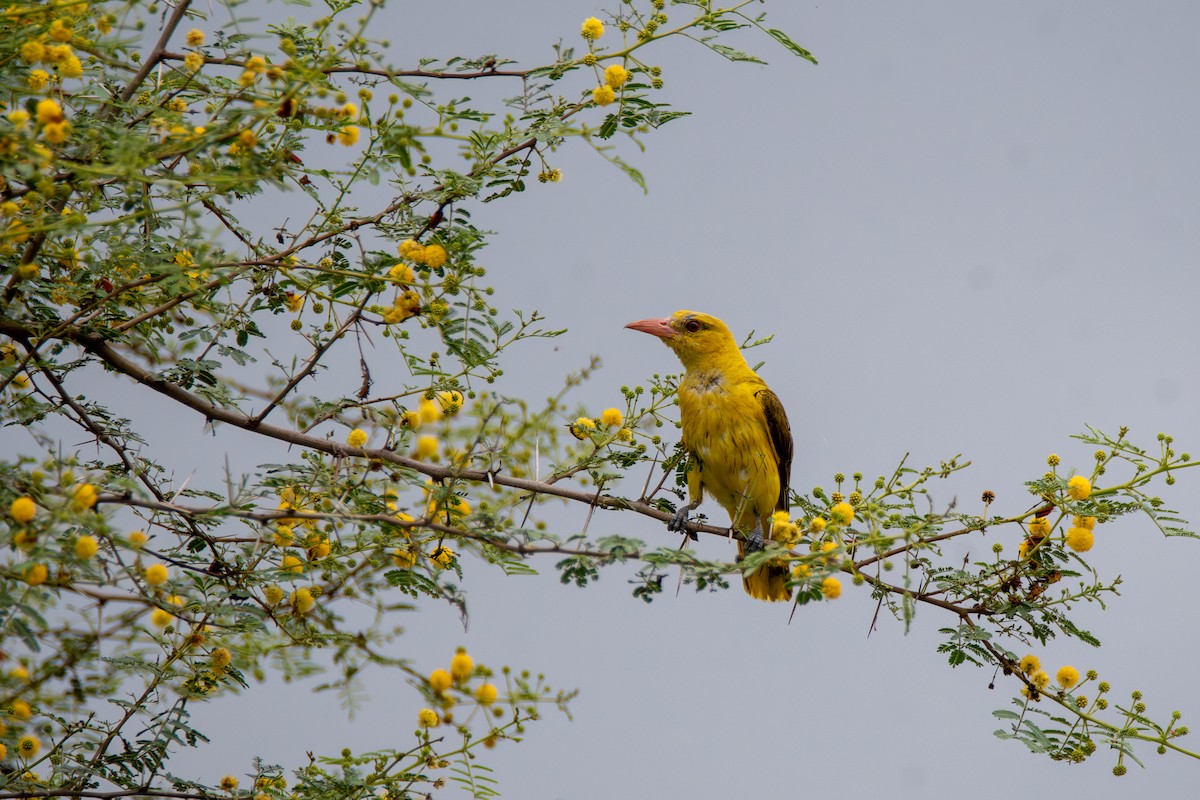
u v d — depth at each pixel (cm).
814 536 873
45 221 787
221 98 901
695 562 784
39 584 709
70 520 711
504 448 944
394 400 984
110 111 886
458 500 933
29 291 916
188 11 910
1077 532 936
